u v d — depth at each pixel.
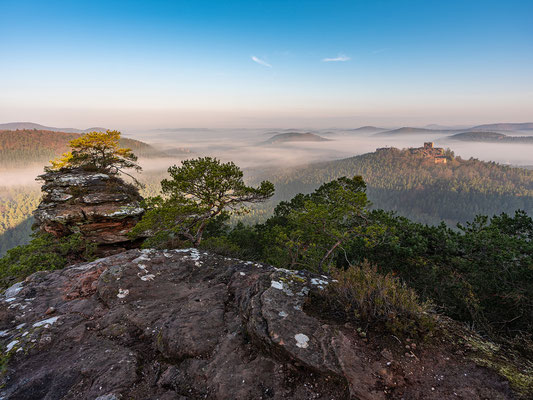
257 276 6.05
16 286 6.05
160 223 12.90
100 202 18.80
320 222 11.90
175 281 6.08
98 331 4.40
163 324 4.38
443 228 11.17
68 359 3.75
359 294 3.79
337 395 2.86
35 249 15.52
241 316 4.21
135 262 6.51
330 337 3.44
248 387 3.10
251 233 22.80
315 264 12.81
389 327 3.49
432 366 3.07
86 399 3.09
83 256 17.17
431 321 3.56
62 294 5.62
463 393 2.71
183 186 12.61
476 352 3.32
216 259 7.25
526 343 3.55
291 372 3.21
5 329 4.53
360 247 11.81
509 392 2.69
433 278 9.40
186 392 3.18
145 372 3.58
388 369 3.00
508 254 8.83
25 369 3.57
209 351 3.77
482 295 8.29
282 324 3.65
